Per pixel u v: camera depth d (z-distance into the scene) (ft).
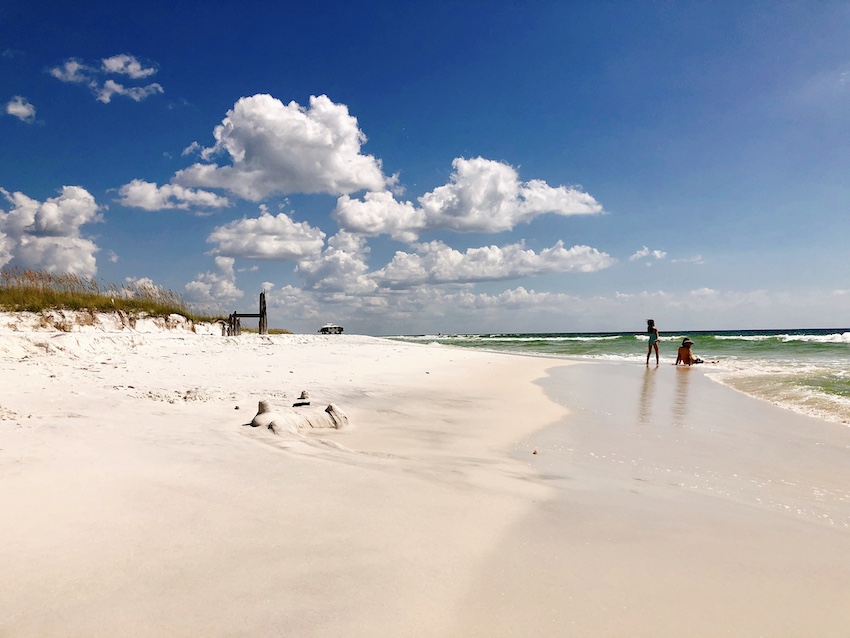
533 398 34.76
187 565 8.49
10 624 6.73
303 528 10.21
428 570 8.86
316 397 29.86
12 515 9.93
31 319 55.36
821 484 16.10
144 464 13.53
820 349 87.61
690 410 30.07
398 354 69.00
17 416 18.10
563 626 7.49
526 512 12.19
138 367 36.68
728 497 14.62
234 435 17.49
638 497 14.11
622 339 163.02
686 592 8.81
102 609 7.16
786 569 9.93
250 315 83.20
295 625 7.05
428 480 14.10
